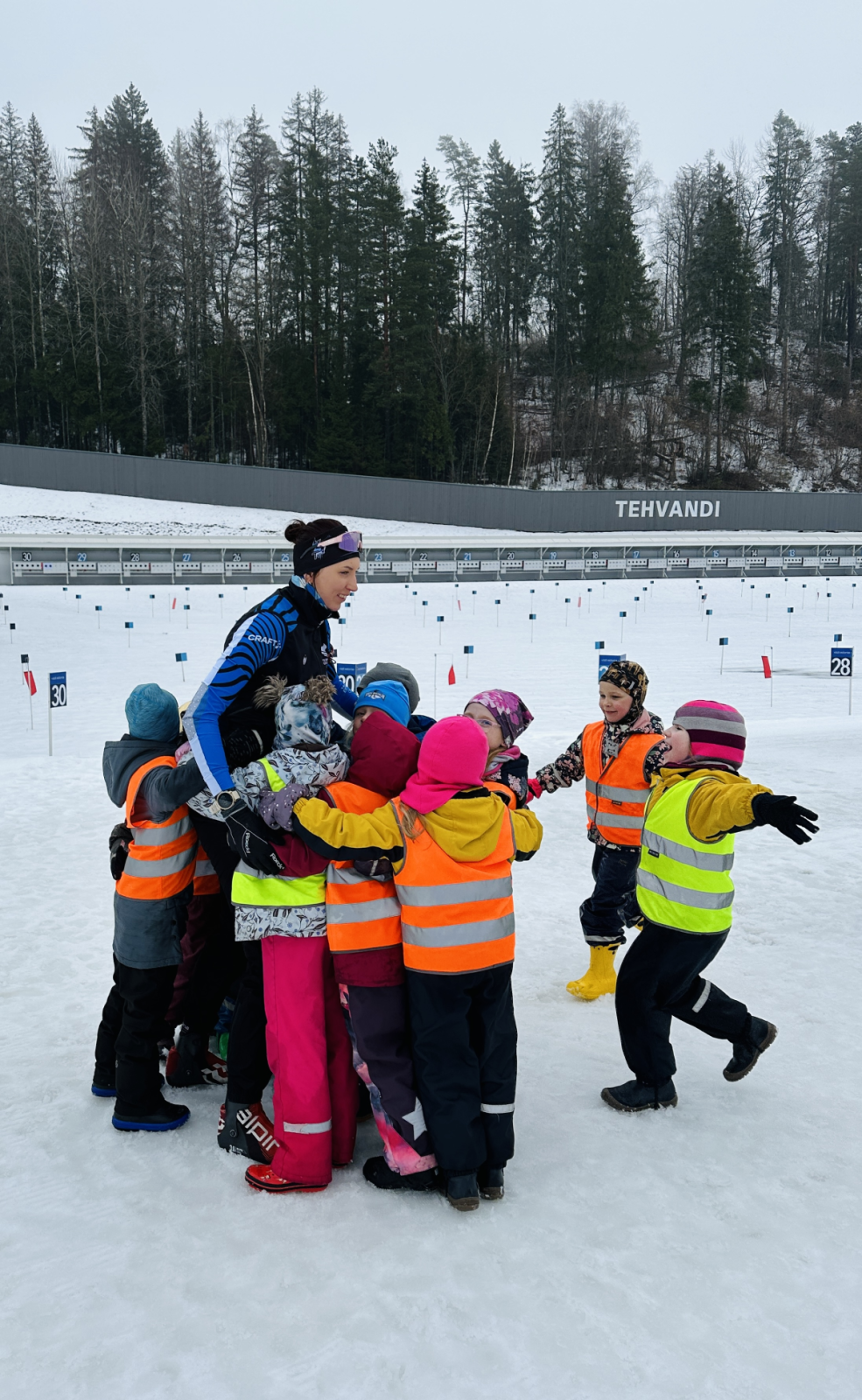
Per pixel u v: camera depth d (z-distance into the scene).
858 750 10.86
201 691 2.97
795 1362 2.21
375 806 2.98
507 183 78.94
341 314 68.44
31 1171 3.11
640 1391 2.11
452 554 45.69
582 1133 3.33
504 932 2.96
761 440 75.81
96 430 66.31
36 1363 2.21
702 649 25.95
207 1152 3.25
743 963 5.07
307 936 2.98
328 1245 2.69
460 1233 2.74
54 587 39.19
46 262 72.31
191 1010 3.79
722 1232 2.73
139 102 80.50
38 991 4.82
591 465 71.19
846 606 37.66
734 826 3.14
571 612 35.81
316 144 73.81
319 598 3.26
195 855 3.45
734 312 71.31
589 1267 2.57
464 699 17.45
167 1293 2.47
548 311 77.25
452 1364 2.20
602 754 4.53
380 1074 2.97
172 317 71.62
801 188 83.88
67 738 14.34
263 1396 2.10
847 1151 3.20
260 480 57.88
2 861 7.21
